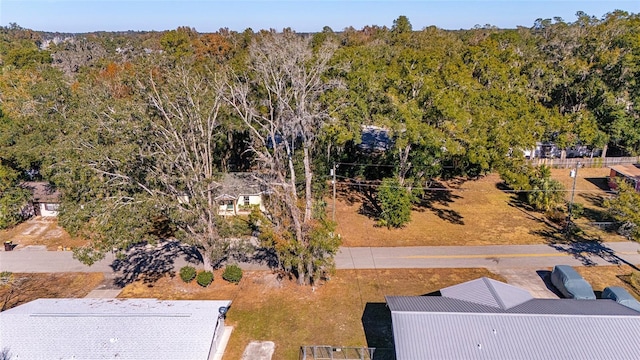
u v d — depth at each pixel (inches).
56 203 1432.1
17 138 1398.9
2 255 1204.5
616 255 1176.2
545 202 1453.0
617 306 818.2
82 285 1050.7
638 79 1726.1
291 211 998.4
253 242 1254.3
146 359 717.3
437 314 770.8
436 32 3353.8
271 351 828.6
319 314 935.7
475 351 703.7
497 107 1293.1
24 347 731.4
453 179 1800.0
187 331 768.9
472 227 1363.2
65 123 1288.1
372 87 1253.7
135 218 875.4
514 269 1113.4
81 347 733.3
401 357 698.2
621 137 1788.9
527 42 2748.5
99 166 904.9
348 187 1681.8
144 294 1008.2
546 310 787.4
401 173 1402.6
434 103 1170.6
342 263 1144.8
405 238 1290.6
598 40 2066.9
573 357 692.1
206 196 1063.0
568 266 1023.6
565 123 1553.9
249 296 1000.2
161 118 1035.9
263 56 1380.4
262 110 1501.0
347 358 805.2
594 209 1475.1
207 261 1050.1
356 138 1254.3
